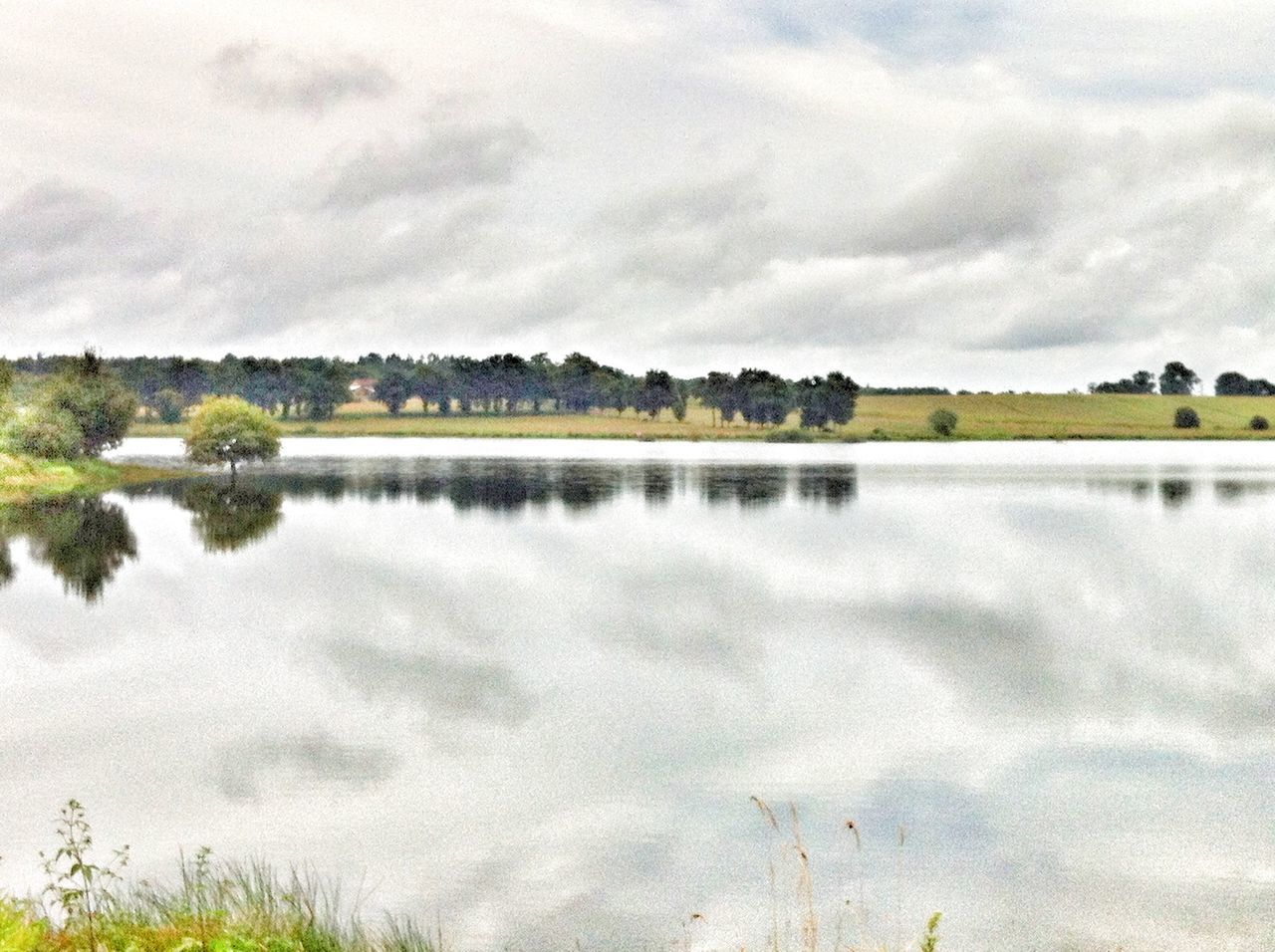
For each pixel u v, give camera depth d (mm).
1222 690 27047
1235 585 43750
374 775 20703
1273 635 33719
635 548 54844
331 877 16141
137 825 18219
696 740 22859
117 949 10805
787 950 13805
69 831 17969
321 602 39094
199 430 104625
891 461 146000
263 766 21156
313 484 97500
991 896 15484
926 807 19047
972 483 102188
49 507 73250
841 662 30016
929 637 33406
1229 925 14609
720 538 58812
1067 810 18844
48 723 24172
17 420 94812
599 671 29000
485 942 14062
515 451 174875
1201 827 18062
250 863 16562
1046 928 14508
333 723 24172
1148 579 45375
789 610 37750
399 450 177000
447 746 22422
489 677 28188
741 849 17156
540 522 67125
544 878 16031
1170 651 31469
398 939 13055
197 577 44750
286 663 29766
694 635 33594
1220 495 88562
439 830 17922
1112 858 16750
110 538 56938
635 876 16172
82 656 30516
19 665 29453
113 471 101938
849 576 45844
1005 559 50812
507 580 44531
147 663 29703
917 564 49344
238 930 11469
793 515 71938
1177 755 21875
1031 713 24922
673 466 130750
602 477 109188
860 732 23500
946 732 23516
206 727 23734
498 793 19578
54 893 15023
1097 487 97500
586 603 39125
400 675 28500
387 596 40438
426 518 69062
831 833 17875
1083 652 31141
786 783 20188
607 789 19938
